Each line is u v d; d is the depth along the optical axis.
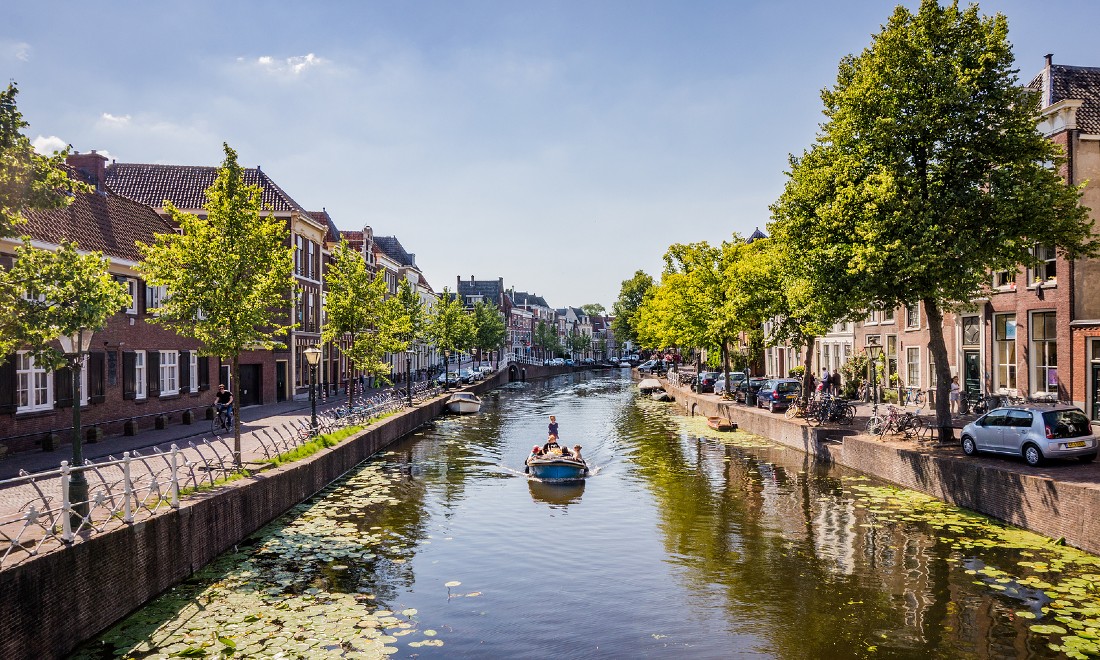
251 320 16.72
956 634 9.55
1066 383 21.45
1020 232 15.95
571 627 10.26
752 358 38.34
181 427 25.62
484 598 11.41
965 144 16.64
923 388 28.94
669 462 23.92
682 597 11.38
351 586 11.80
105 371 22.45
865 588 11.38
